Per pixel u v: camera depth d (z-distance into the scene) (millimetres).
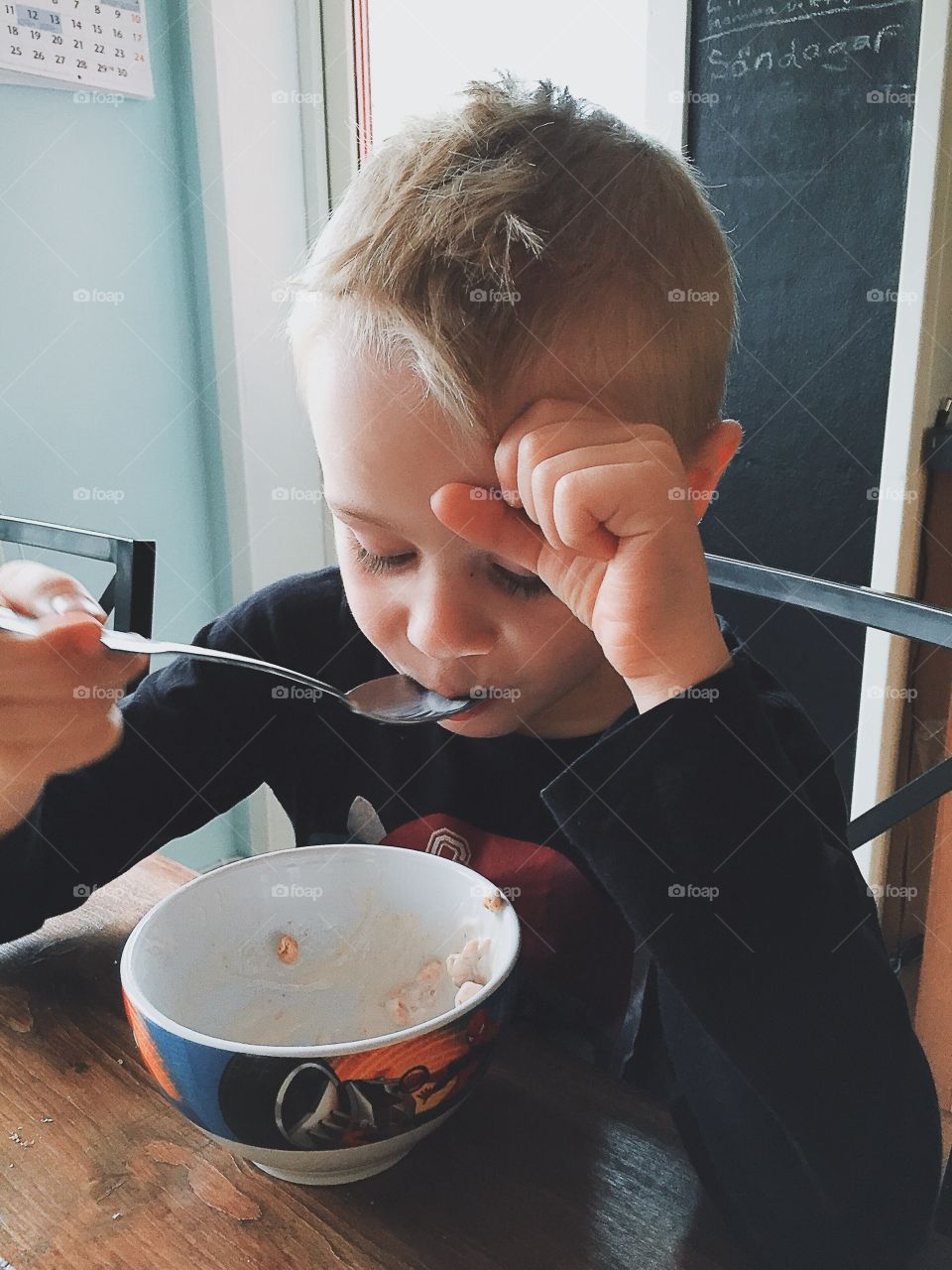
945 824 1364
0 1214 444
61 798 718
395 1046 423
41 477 1560
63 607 657
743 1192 469
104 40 1512
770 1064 509
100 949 663
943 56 1210
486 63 1598
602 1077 534
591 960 740
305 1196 453
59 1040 563
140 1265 418
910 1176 528
